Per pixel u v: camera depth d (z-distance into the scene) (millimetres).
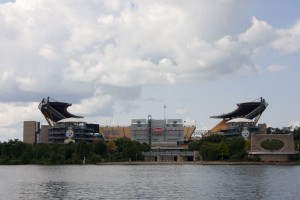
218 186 150750
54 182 170125
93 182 169500
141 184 160125
